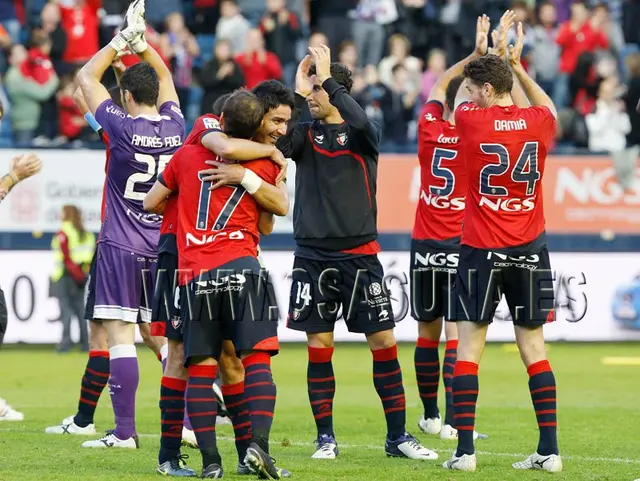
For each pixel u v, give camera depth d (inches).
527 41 2815.0
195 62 2869.1
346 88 1098.7
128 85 1140.5
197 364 913.5
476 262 991.0
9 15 2829.7
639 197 2425.0
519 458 1072.8
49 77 2504.9
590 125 2689.5
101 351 1220.5
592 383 1857.8
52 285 2292.1
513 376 1958.7
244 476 927.0
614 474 973.8
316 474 948.6
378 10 2844.5
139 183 1132.5
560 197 2413.9
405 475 948.0
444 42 2869.1
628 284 2427.4
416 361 1275.8
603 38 2839.6
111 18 2736.2
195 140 928.9
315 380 1091.9
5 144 2297.0
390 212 2372.0
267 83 971.9
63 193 2322.8
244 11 2940.5
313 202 1080.2
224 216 908.0
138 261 1137.4
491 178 978.1
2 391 1699.1
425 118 1232.2
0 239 2298.2
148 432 1258.0
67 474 932.0
